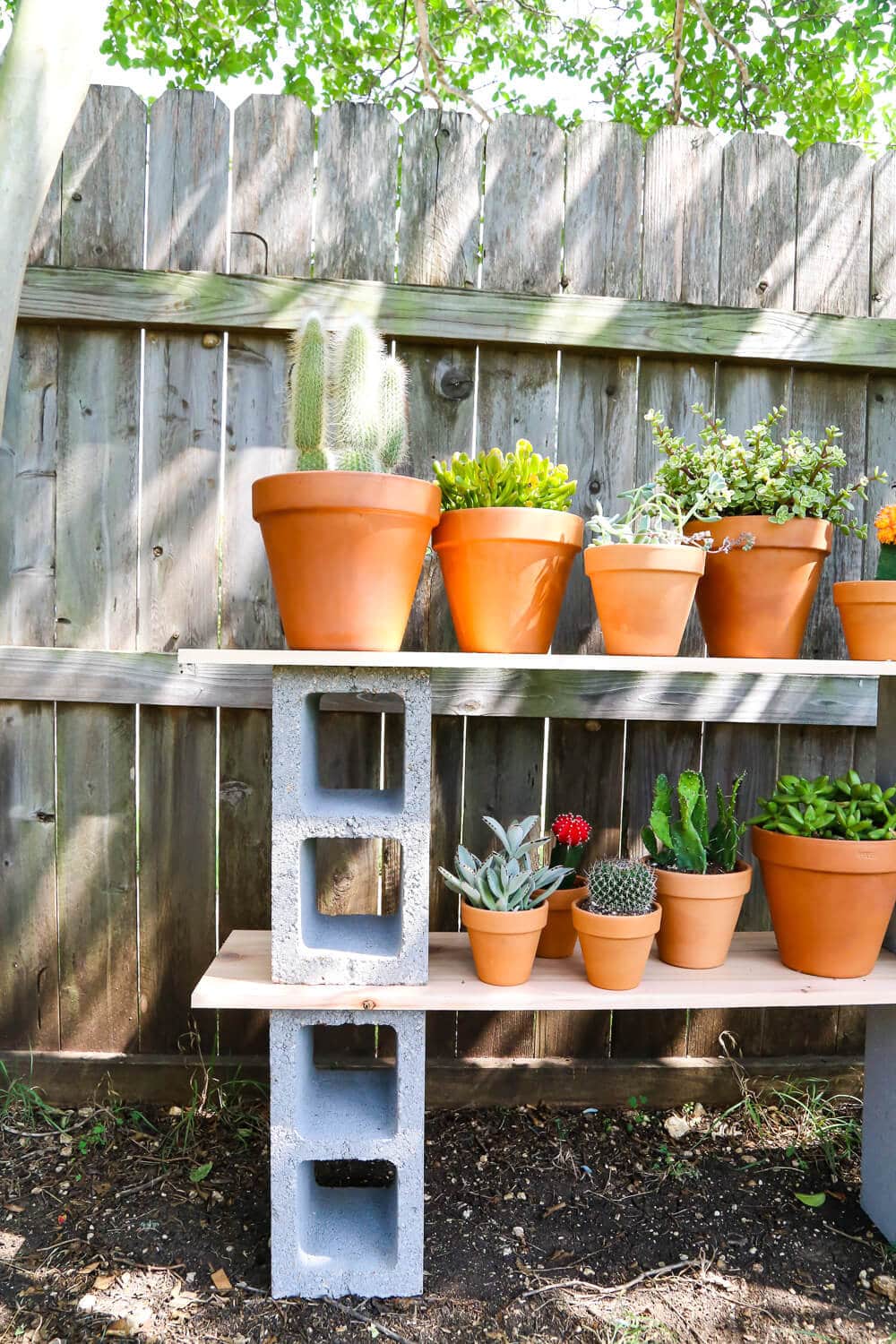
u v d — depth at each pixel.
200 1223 1.30
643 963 1.19
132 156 1.49
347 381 1.13
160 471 1.54
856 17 2.62
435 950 1.37
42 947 1.60
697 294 1.58
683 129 1.57
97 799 1.58
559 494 1.25
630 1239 1.29
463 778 1.62
